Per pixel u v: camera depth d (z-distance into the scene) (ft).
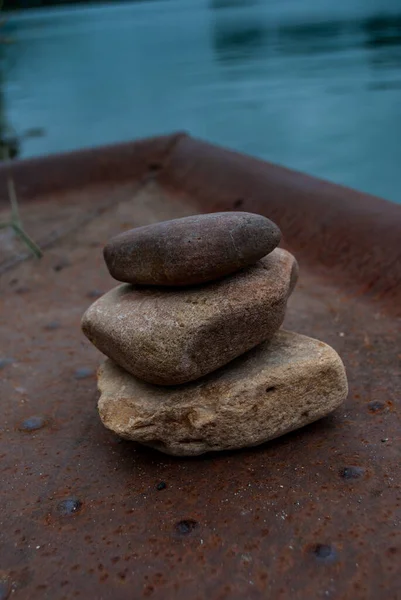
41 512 1.13
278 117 4.50
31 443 1.32
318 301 1.82
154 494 1.15
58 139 4.77
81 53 9.13
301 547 1.03
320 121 4.19
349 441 1.23
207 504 1.12
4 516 1.13
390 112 4.22
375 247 1.85
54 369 1.60
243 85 5.60
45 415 1.41
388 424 1.27
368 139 3.83
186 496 1.14
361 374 1.46
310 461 1.19
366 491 1.11
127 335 1.19
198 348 1.17
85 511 1.13
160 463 1.22
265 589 0.97
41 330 1.81
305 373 1.22
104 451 1.28
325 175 3.39
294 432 1.27
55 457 1.27
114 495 1.16
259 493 1.13
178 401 1.21
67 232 2.59
